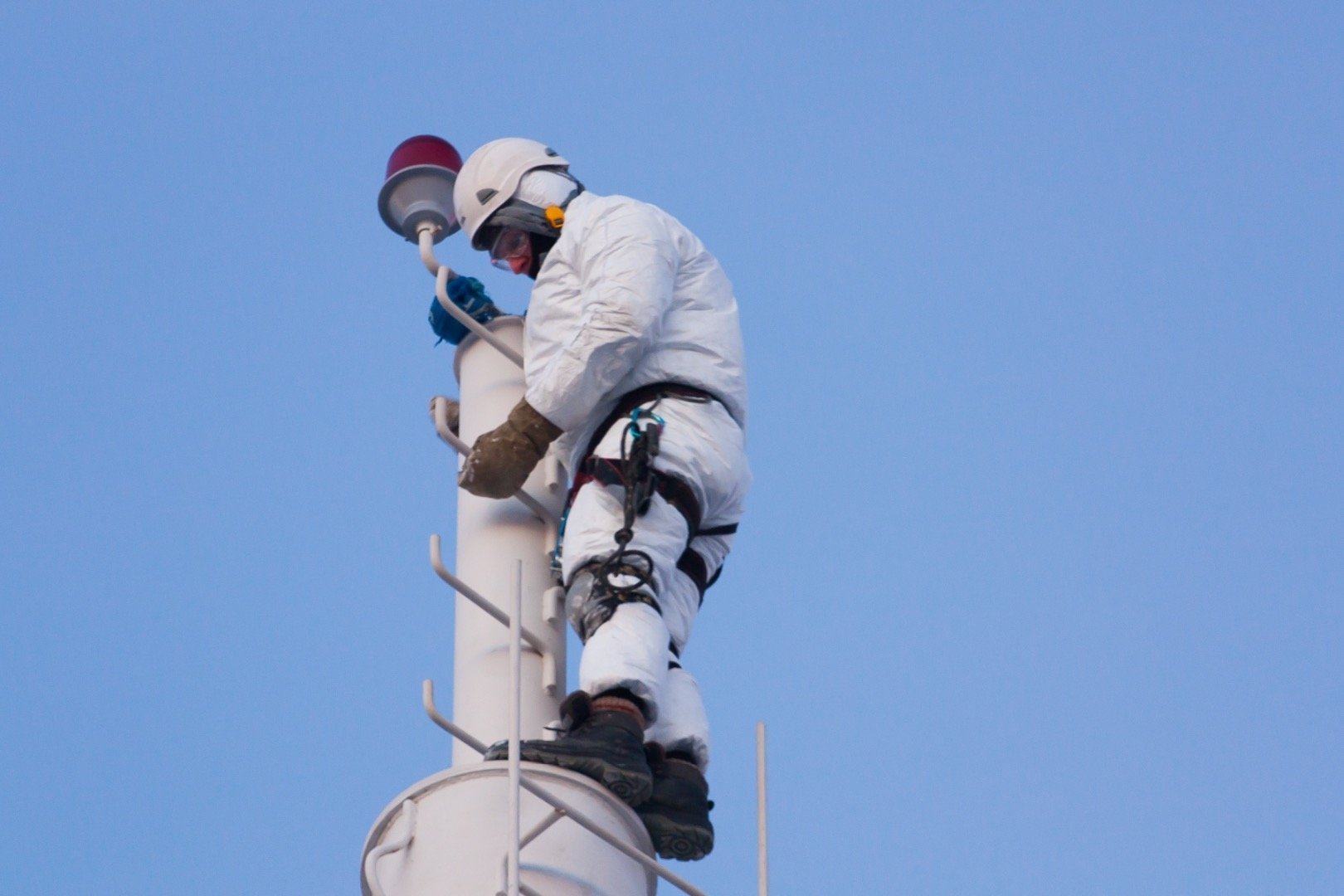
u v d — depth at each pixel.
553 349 31.94
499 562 32.66
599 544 30.34
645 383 31.39
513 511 33.16
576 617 30.03
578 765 28.50
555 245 32.41
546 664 31.77
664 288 31.36
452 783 28.64
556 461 33.34
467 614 32.56
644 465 30.38
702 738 30.34
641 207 32.31
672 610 31.31
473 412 33.84
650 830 29.36
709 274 32.56
